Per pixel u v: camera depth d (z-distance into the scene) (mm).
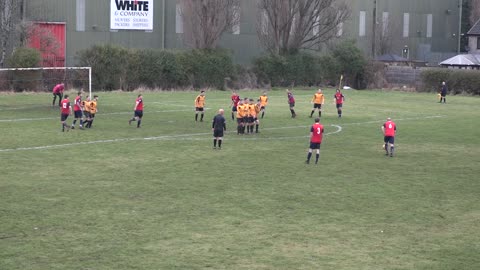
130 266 23938
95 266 23844
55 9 102375
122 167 41781
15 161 42750
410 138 58031
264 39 118438
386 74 120812
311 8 118562
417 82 116000
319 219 30766
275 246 26641
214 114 71250
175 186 36781
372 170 42906
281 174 40781
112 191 35281
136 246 26203
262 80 114250
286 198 34625
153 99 86562
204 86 106688
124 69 98625
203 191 35719
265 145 52031
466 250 26594
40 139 51562
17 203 32250
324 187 37469
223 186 37062
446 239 28062
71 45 104438
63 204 32312
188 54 105000
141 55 100062
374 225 29984
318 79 119000
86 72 94750
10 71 88625
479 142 56281
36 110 70188
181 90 103062
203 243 26797
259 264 24484
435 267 24547
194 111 73438
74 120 57562
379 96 101812
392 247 26844
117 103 80062
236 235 27969
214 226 29219
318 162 45188
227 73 109312
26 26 96312
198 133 57250
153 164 43000
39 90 90500
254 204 33219
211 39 110188
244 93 100500
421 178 40656
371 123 67562
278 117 70438
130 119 64938
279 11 116500
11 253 25000
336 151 50000
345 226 29703
